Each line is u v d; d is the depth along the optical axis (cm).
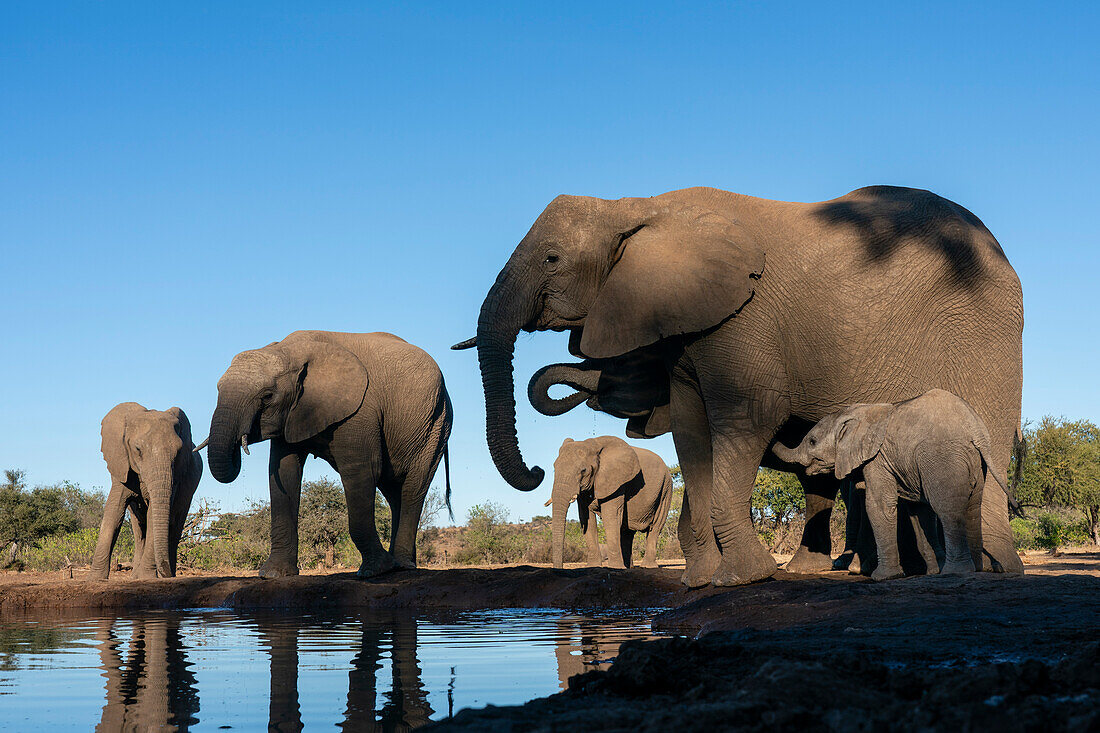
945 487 869
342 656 647
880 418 923
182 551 2969
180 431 1762
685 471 1031
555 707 360
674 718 287
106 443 1725
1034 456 3691
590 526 2159
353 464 1482
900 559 1052
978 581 777
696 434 1021
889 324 938
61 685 531
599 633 790
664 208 999
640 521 2269
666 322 952
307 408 1448
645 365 1102
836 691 309
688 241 972
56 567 3031
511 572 1321
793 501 3073
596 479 2098
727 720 280
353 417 1486
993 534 925
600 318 979
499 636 774
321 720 411
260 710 438
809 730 265
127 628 918
